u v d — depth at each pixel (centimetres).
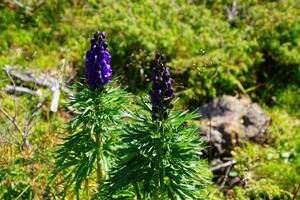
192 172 95
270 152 176
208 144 170
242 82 210
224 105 187
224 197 155
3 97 181
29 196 138
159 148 93
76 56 205
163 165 94
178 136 94
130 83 197
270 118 193
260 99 208
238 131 177
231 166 169
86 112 110
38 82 190
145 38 204
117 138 111
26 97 183
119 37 204
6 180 141
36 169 143
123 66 201
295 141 183
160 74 90
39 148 152
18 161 146
